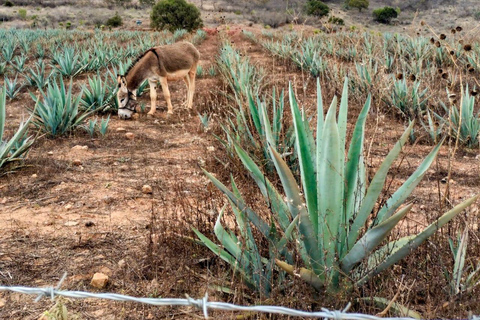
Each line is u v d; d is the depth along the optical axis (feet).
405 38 57.93
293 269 9.10
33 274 12.17
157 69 31.76
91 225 15.03
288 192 9.41
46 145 24.85
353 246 9.34
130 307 10.68
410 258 10.89
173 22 141.18
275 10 110.01
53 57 62.85
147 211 16.22
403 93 29.37
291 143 18.70
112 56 61.82
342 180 9.42
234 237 11.05
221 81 43.60
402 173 19.93
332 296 9.31
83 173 20.44
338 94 31.50
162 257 12.21
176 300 6.49
